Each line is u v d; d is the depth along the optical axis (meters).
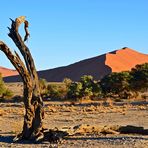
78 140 19.47
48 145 18.38
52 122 32.16
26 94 19.84
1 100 71.00
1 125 29.80
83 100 69.06
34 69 20.16
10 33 19.64
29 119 19.78
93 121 32.75
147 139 19.14
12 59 19.53
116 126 22.30
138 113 40.94
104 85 72.44
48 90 76.75
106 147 17.11
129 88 72.56
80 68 173.62
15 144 18.86
